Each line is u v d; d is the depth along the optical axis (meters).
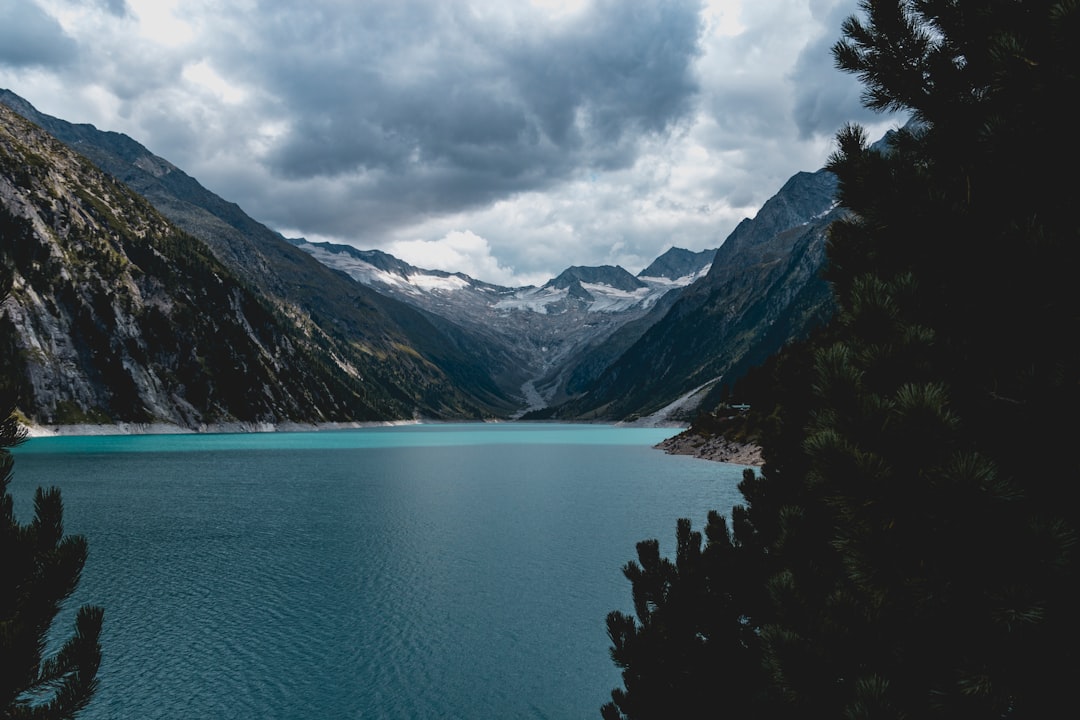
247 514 57.81
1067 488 5.46
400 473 99.94
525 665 23.92
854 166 7.56
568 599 31.86
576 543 44.97
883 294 6.44
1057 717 5.16
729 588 10.52
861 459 5.48
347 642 25.97
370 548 43.34
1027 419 5.48
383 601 31.42
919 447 5.29
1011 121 6.29
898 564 5.71
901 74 7.82
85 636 7.36
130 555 41.12
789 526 9.88
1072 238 5.62
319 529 50.66
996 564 5.21
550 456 143.00
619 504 63.62
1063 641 5.07
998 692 5.13
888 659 6.39
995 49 6.32
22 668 6.47
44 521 7.33
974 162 6.60
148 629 27.31
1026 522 5.04
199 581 34.69
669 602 10.62
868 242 7.78
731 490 74.88
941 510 5.14
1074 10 5.69
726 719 9.78
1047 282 5.61
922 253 6.62
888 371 5.94
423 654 24.75
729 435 127.19
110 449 150.38
